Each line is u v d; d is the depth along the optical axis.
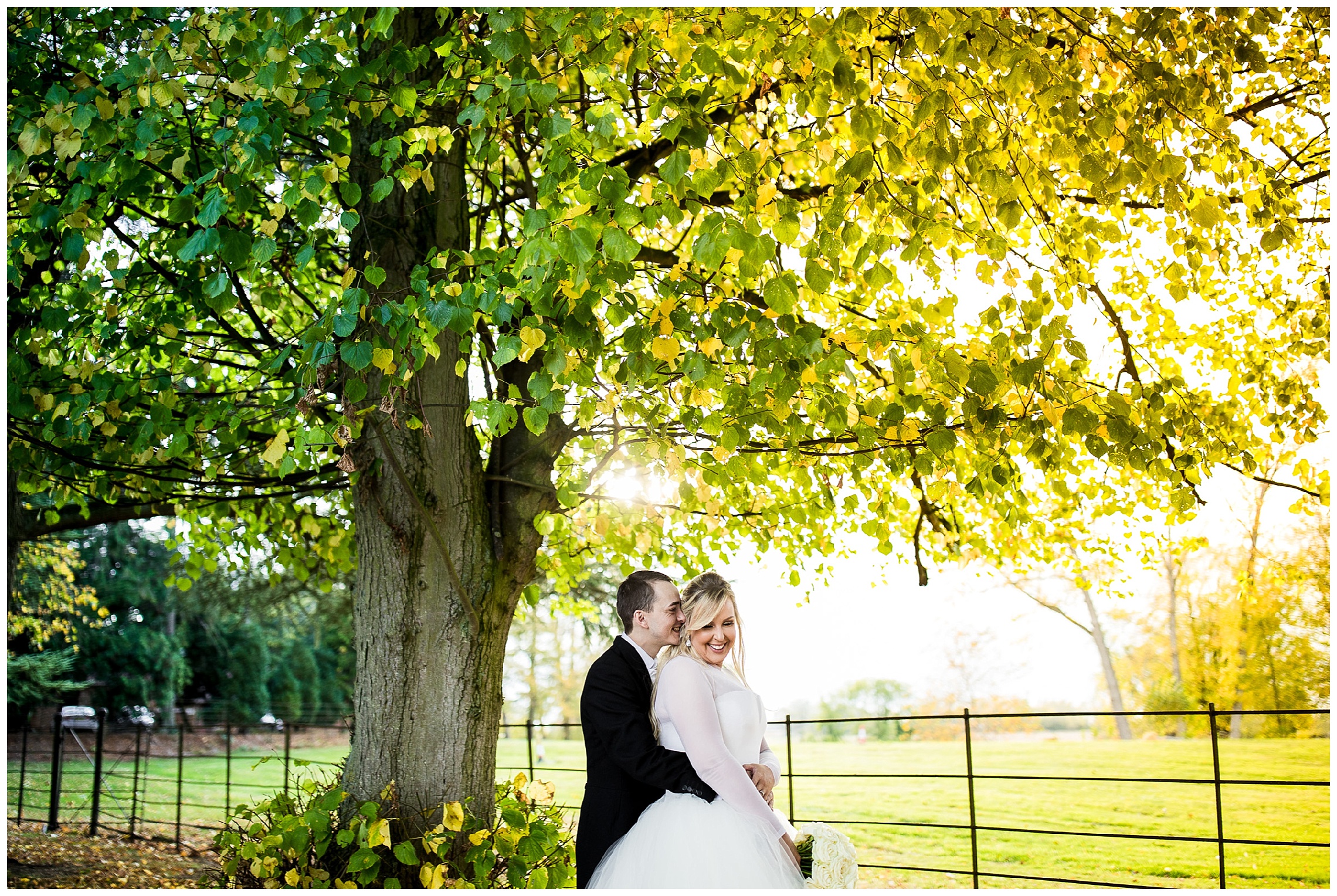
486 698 4.58
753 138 3.87
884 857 8.08
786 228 3.30
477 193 6.07
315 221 3.64
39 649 18.50
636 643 3.85
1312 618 18.73
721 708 3.60
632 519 4.63
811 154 3.79
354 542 6.74
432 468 4.55
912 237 3.39
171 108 3.76
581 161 3.95
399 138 3.76
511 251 3.56
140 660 23.97
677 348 3.43
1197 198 4.07
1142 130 3.81
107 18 4.56
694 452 4.32
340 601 20.47
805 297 4.90
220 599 22.28
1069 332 3.80
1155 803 10.56
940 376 3.74
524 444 4.90
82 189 3.53
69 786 12.05
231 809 10.27
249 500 6.32
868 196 3.52
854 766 14.91
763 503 5.30
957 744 19.17
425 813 4.31
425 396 4.62
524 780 4.82
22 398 4.29
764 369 3.44
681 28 3.49
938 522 6.00
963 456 5.04
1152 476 4.21
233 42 3.49
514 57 3.44
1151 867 7.43
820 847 3.57
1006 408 4.08
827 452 4.68
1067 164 3.83
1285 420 5.97
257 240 3.68
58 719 8.94
